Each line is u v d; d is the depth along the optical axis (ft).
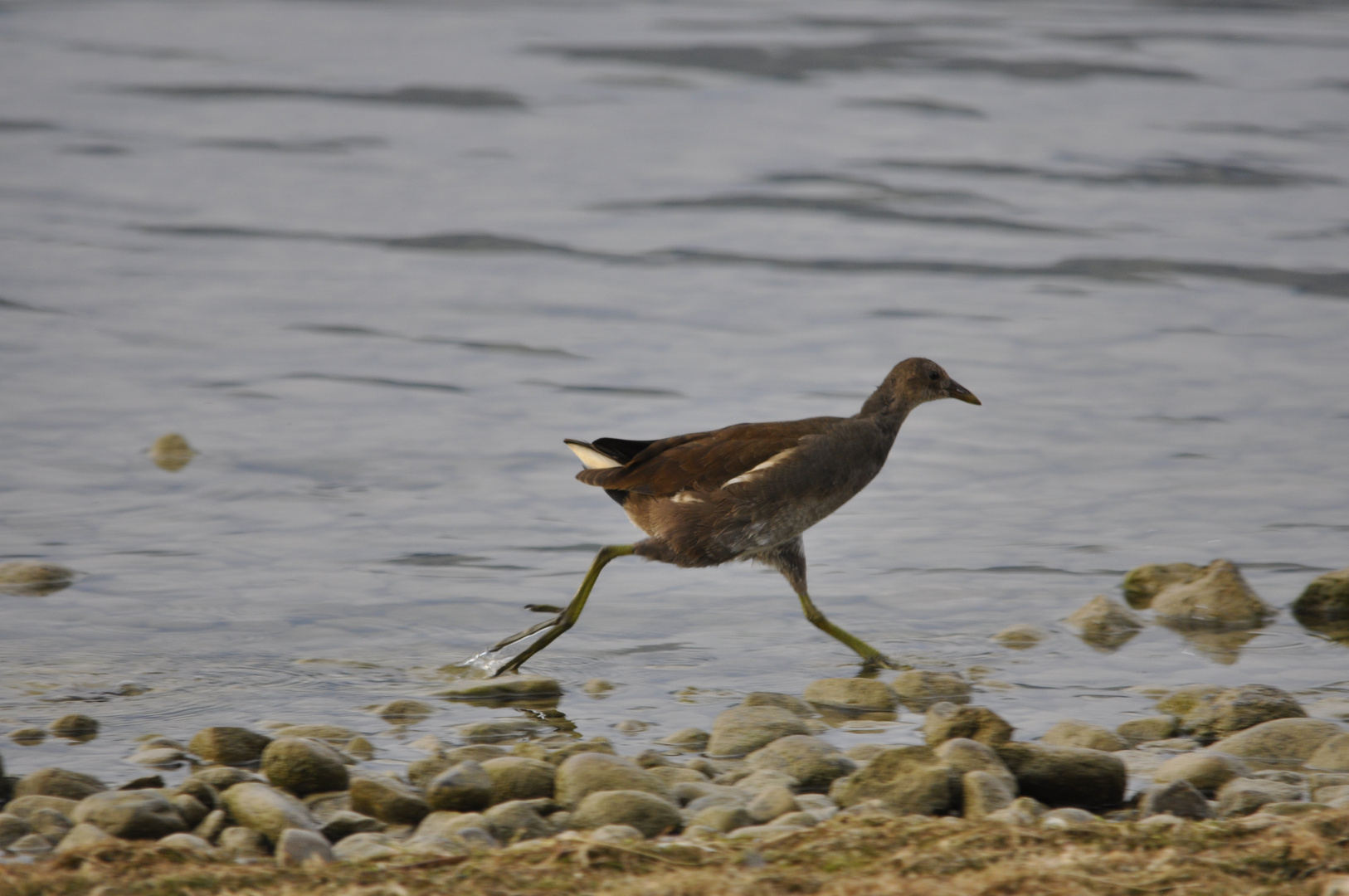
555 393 54.70
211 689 30.81
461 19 145.69
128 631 34.27
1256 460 48.08
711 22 143.95
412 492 45.06
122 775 26.00
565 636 35.09
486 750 27.12
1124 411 53.06
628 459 34.86
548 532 42.32
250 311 64.59
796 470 33.30
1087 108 109.81
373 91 114.01
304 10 151.02
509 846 21.77
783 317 65.21
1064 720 28.63
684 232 79.87
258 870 20.44
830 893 19.40
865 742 28.48
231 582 37.65
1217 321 64.34
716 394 54.49
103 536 40.60
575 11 151.23
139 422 50.44
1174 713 30.19
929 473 47.50
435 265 73.00
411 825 23.99
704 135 102.42
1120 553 40.75
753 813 23.85
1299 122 104.88
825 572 39.73
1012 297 68.28
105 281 68.18
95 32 136.87
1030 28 142.20
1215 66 124.36
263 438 49.42
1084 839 21.27
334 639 34.30
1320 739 27.12
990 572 39.52
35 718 28.86
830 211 84.53
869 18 147.13
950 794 24.36
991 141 100.78
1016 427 51.55
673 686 31.96
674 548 33.17
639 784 24.53
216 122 103.60
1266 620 36.22
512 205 84.79
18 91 111.24
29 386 53.72
